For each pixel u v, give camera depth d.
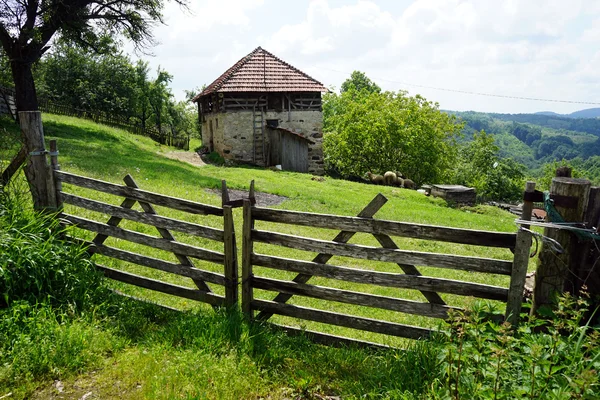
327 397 3.75
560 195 3.68
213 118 34.78
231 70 34.19
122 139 27.52
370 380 3.77
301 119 32.97
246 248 4.78
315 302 6.68
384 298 4.41
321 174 33.81
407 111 38.25
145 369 3.83
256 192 16.64
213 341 4.18
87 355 3.99
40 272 4.67
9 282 4.46
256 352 4.20
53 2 21.52
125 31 26.56
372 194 21.47
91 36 26.20
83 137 23.77
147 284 5.37
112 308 4.91
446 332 3.63
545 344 3.27
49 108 32.88
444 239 4.11
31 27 21.53
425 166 38.91
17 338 3.99
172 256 7.78
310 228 11.83
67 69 49.66
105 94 51.88
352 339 4.65
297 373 4.00
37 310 4.39
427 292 4.30
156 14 25.62
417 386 3.53
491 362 3.17
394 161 38.75
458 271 9.11
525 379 3.04
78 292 4.85
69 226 5.54
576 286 3.76
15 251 4.66
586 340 3.30
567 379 2.86
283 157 31.58
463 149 74.88
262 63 33.56
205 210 4.89
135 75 58.00
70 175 5.59
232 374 3.80
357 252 4.42
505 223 17.77
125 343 4.30
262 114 32.03
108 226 5.51
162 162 20.55
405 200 21.02
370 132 37.97
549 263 3.78
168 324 4.68
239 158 31.94
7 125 20.66
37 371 3.77
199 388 3.59
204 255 4.98
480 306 3.57
